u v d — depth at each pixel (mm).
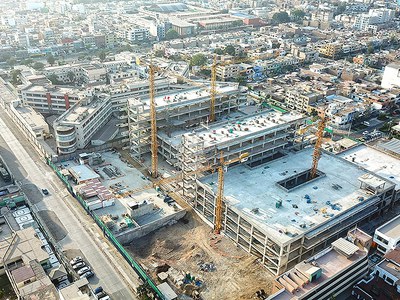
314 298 132125
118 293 142000
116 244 161250
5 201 180625
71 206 189000
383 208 187000
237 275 154625
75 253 159875
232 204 167500
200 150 187250
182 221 185875
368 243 148250
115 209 186625
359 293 137750
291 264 156250
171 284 149000
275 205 167750
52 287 129625
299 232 151500
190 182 197000
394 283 136500
